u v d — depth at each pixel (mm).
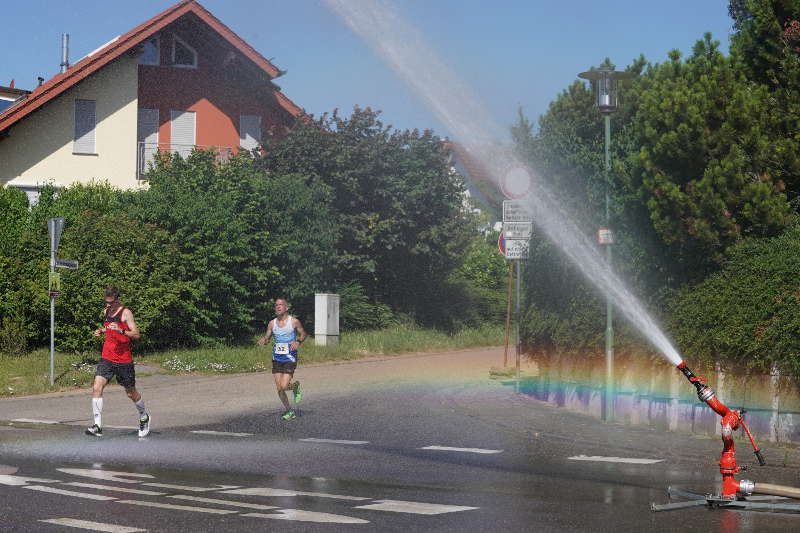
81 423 15000
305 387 20344
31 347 24031
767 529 7406
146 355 24172
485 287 40594
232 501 8445
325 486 9367
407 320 34219
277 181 29875
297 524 7441
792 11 15031
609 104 14328
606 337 14359
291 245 29188
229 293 26656
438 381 21516
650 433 13344
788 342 11680
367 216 32406
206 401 18000
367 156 32281
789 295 11914
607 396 14461
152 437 13367
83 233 23984
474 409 16484
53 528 7250
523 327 17297
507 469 10539
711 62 13883
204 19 35781
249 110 38562
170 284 24828
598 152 15281
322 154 31953
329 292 30609
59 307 23453
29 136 34250
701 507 8328
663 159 13375
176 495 8742
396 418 15539
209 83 38094
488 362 26453
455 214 34688
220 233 26344
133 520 7562
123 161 35219
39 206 26250
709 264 13406
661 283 13852
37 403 17703
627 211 14141
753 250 12844
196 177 28297
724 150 13141
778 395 12031
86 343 23328
